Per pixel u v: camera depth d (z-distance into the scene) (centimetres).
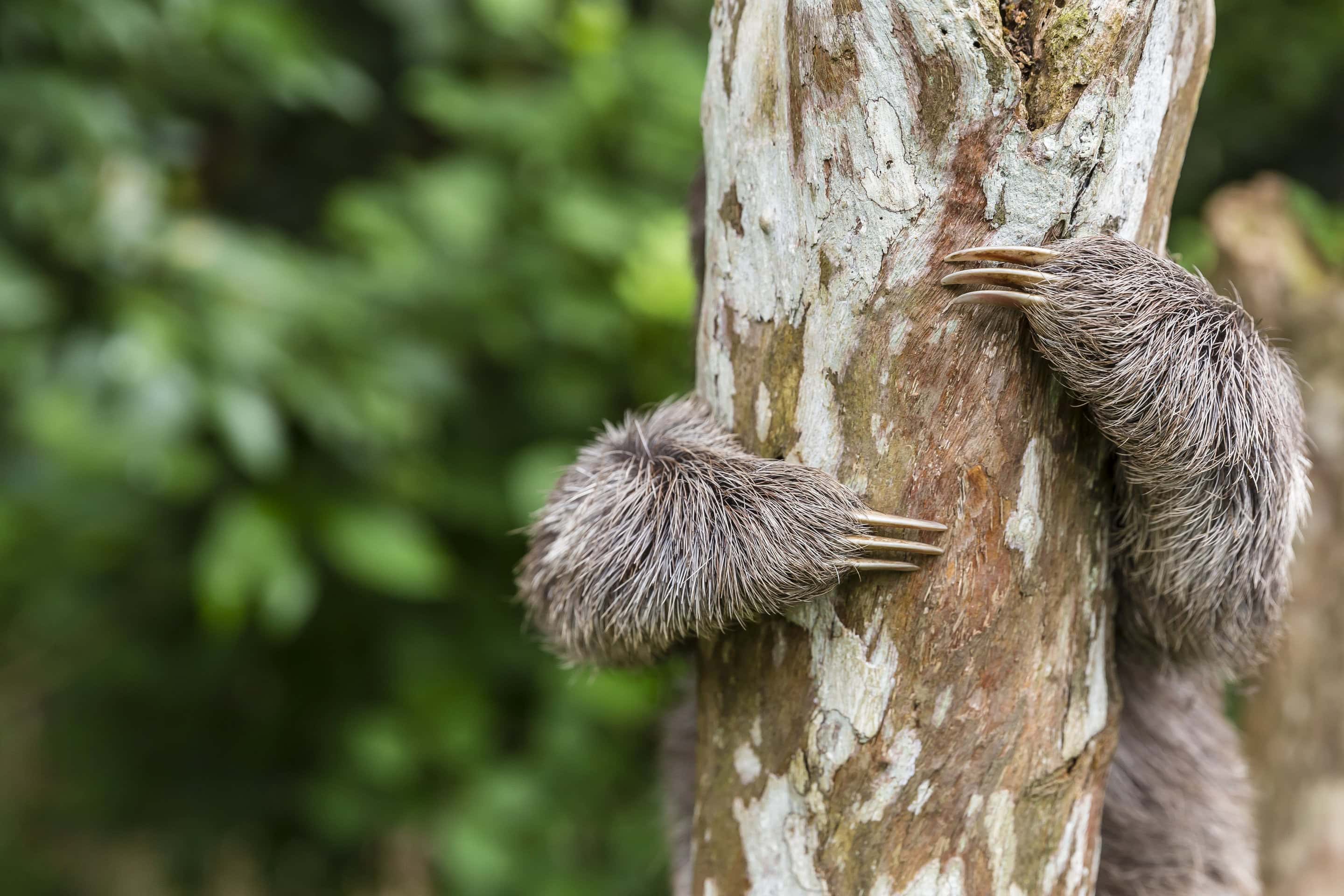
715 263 212
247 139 576
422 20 507
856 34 178
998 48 174
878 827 198
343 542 430
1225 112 752
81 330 430
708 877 216
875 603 197
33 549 533
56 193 414
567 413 498
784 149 192
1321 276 469
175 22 425
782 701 205
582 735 504
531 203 470
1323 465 455
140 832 587
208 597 404
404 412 439
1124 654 268
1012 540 194
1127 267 192
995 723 196
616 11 491
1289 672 461
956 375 189
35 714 622
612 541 218
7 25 405
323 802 512
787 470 200
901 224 184
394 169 532
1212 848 309
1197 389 202
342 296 445
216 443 451
